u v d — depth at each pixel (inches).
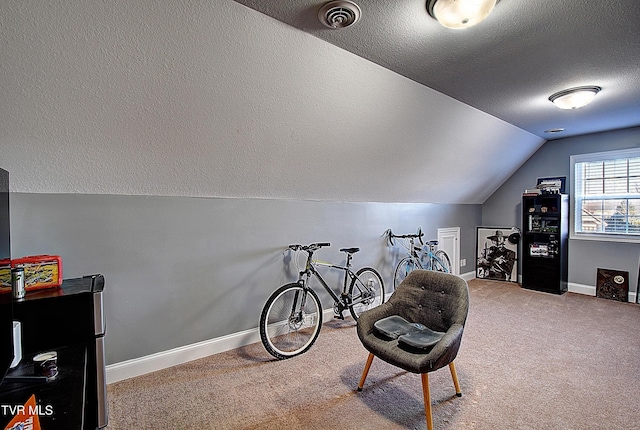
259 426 69.8
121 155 78.2
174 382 87.0
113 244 87.0
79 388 51.0
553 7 61.2
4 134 63.7
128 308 89.4
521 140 169.0
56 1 49.7
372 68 85.2
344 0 58.3
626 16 64.1
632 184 160.4
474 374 91.0
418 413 74.0
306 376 90.4
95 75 61.0
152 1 54.1
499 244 205.9
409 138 120.2
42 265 66.7
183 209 97.9
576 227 178.2
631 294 160.6
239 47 66.6
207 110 76.6
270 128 89.1
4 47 52.2
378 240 155.3
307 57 74.9
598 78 95.4
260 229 114.1
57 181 77.3
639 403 77.5
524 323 130.5
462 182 176.4
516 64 85.6
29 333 64.2
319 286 131.5
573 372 92.0
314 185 121.4
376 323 83.7
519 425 69.8
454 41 73.4
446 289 84.8
